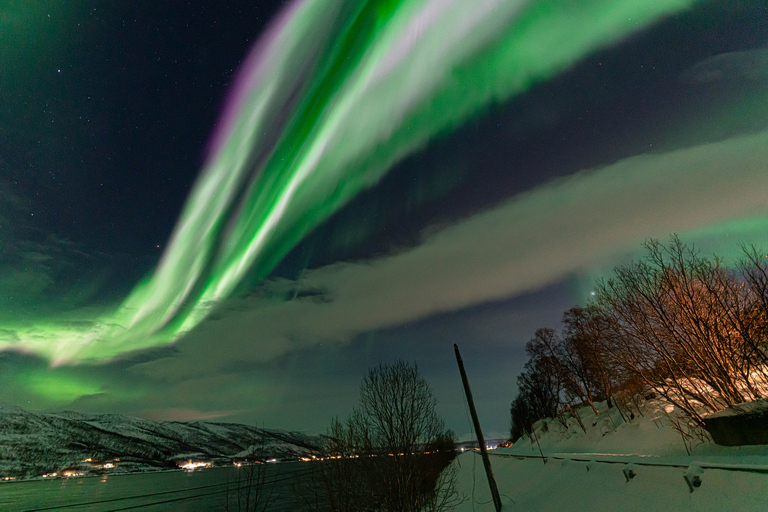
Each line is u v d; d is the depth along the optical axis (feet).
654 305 63.36
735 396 54.24
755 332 55.77
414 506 58.54
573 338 161.99
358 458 62.18
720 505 25.27
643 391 93.66
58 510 314.76
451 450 190.19
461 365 63.98
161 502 332.80
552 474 67.77
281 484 264.31
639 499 34.53
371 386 65.82
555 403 234.79
